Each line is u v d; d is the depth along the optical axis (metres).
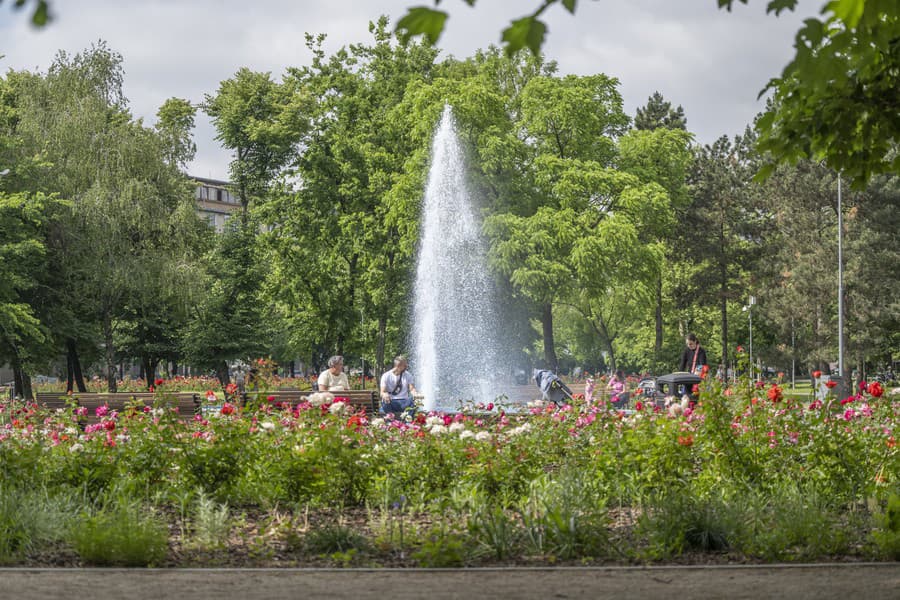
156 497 9.08
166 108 51.38
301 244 46.34
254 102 47.69
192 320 46.25
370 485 9.52
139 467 9.48
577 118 41.25
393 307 44.62
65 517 7.98
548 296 39.06
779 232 61.50
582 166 40.75
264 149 47.97
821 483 9.27
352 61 46.75
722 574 6.58
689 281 63.00
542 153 42.72
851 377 58.47
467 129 40.94
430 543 7.04
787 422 9.84
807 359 53.53
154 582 6.25
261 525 8.45
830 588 6.07
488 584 6.20
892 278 49.09
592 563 7.12
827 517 8.05
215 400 11.56
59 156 38.06
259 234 47.59
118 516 7.64
